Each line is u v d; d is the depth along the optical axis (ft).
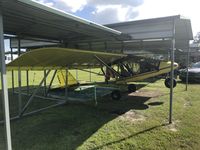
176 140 12.27
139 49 37.70
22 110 17.47
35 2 8.71
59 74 32.09
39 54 13.96
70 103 22.61
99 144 11.73
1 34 8.63
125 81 29.78
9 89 33.32
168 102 22.52
